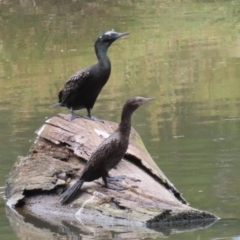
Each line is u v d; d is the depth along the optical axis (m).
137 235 9.29
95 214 9.89
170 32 28.05
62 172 10.81
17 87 20.62
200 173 12.10
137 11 33.56
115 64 23.14
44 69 22.88
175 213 9.49
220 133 14.78
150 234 9.29
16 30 30.38
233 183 11.44
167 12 32.78
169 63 22.70
